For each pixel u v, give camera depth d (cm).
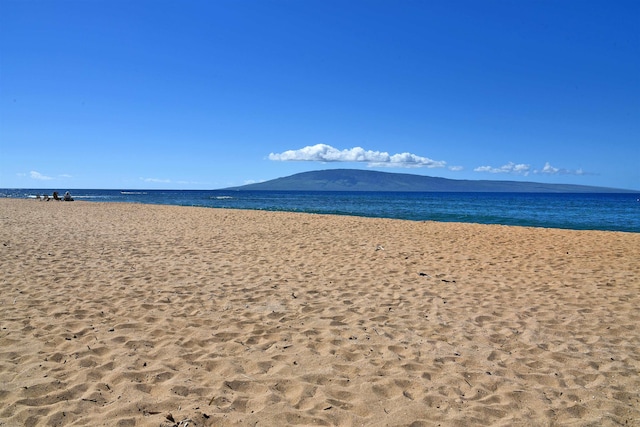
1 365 370
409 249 1045
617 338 471
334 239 1209
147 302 569
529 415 315
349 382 357
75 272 735
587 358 417
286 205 4328
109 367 373
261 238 1220
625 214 3069
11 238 1135
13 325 470
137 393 329
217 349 420
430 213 3036
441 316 536
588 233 1405
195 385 344
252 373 371
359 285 682
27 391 325
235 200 5825
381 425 296
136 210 2469
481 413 316
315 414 308
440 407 322
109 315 514
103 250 971
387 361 399
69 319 495
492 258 941
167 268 786
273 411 310
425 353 421
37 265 784
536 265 868
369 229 1480
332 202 5281
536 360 412
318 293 632
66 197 3622
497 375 379
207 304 568
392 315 537
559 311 564
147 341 435
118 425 285
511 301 608
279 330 477
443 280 726
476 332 483
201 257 906
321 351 421
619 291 667
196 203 4609
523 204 4944
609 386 362
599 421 309
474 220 2444
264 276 734
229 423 293
